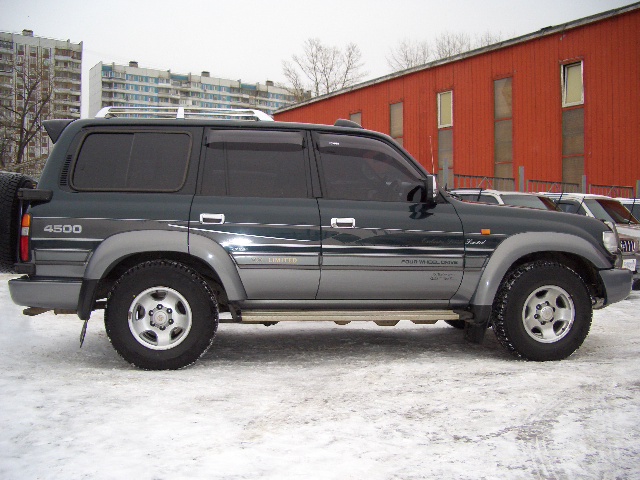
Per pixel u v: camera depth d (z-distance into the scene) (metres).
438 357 5.39
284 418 3.62
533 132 20.27
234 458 3.00
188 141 5.01
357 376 4.66
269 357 5.40
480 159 21.88
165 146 4.99
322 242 4.89
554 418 3.61
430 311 5.11
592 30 18.67
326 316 4.92
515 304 5.12
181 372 4.76
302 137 5.15
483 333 5.40
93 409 3.76
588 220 5.45
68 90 131.62
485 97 21.73
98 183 4.85
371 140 5.26
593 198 11.30
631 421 3.56
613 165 18.19
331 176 5.10
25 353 5.45
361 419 3.61
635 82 17.69
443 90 23.14
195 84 172.00
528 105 20.39
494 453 3.08
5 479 2.75
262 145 5.07
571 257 5.53
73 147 4.91
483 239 5.12
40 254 4.68
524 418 3.62
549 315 5.21
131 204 4.76
